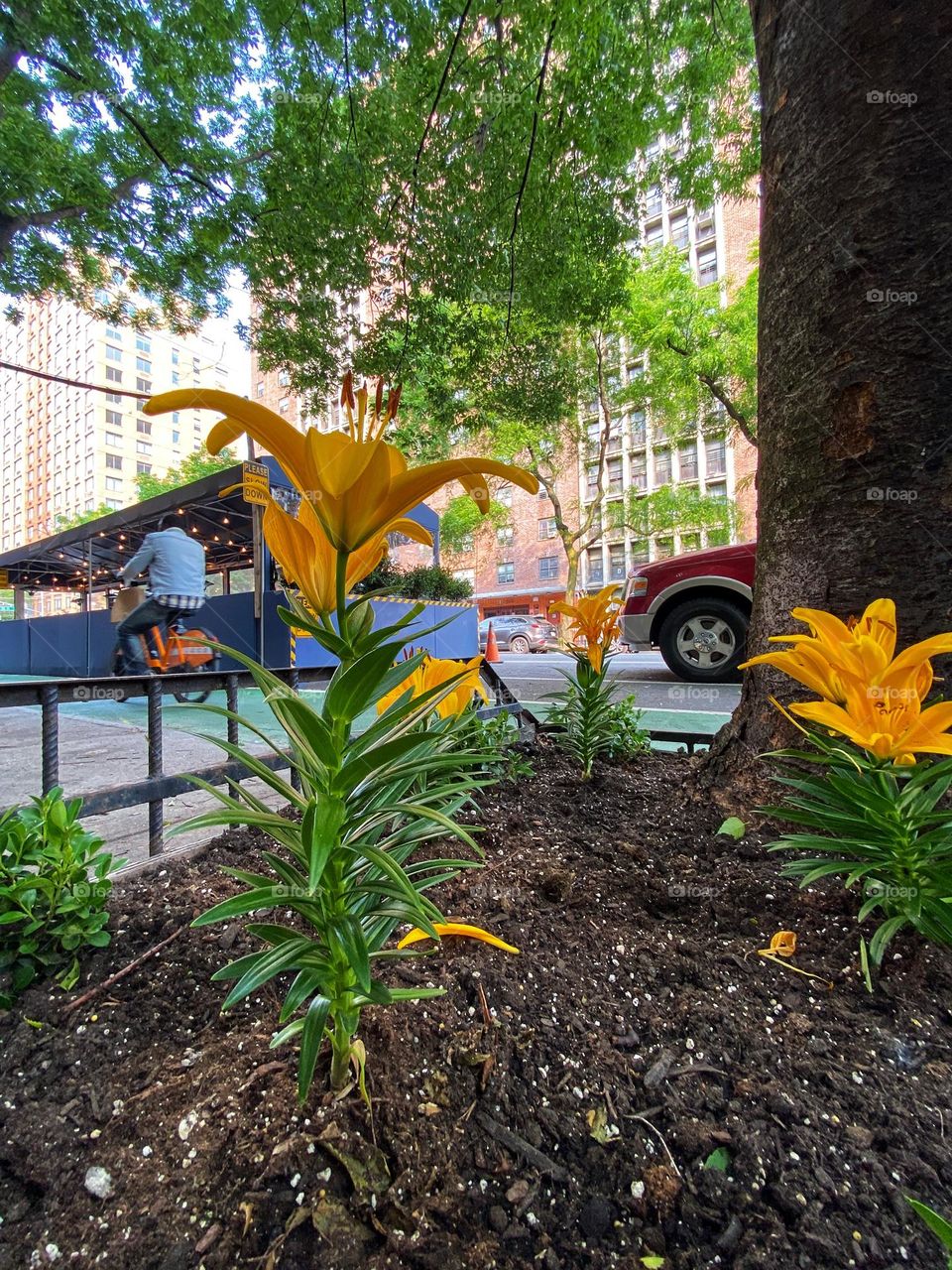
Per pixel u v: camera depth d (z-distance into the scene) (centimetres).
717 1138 75
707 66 507
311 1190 67
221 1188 68
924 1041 89
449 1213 66
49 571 1256
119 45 502
